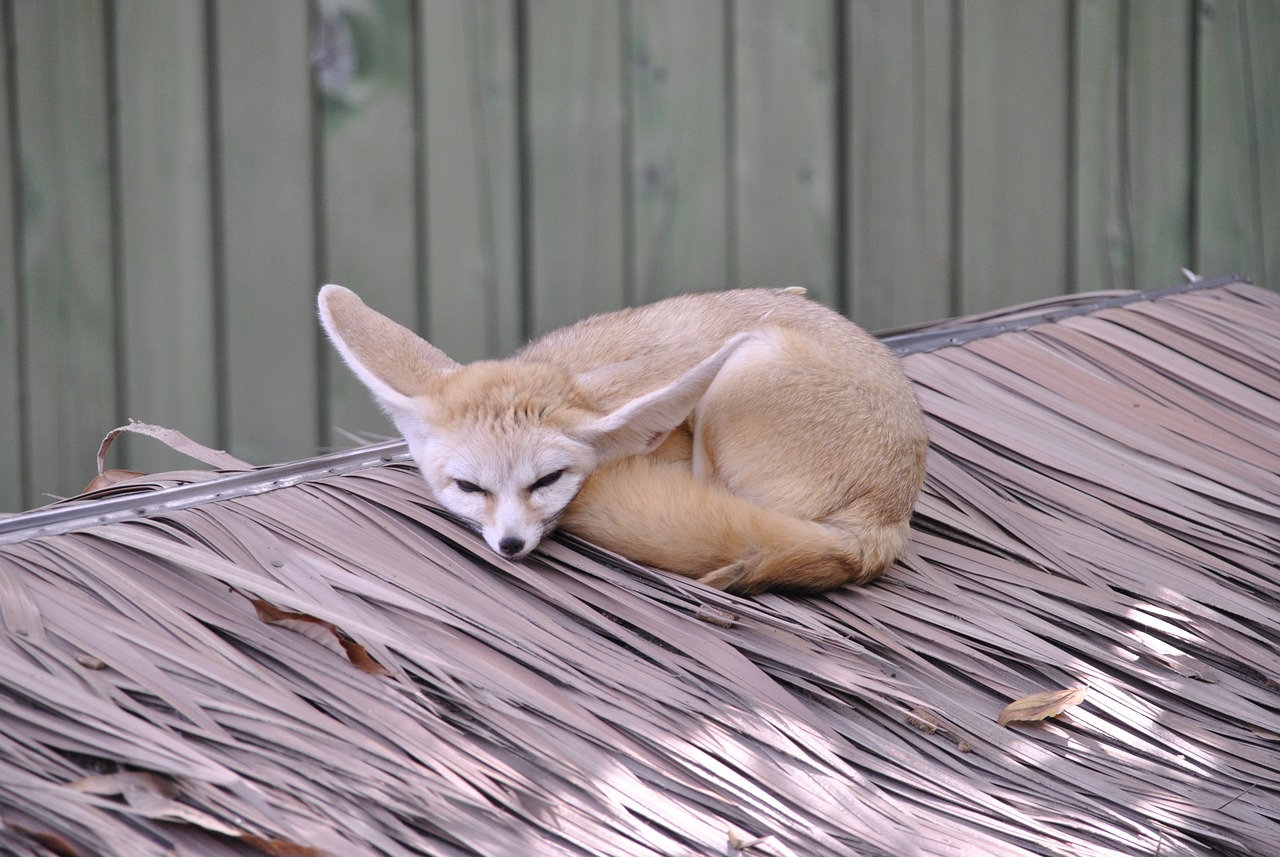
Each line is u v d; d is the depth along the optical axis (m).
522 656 4.81
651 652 5.02
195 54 9.82
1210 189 10.97
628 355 7.16
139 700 4.16
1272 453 7.29
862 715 4.97
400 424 6.49
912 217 10.72
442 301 10.40
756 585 5.71
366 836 3.79
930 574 6.18
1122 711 5.17
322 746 4.08
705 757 4.44
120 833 3.59
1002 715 5.04
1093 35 10.59
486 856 3.84
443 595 5.14
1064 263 10.95
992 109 10.62
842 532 5.93
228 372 10.23
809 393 6.46
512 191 10.35
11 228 9.98
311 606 4.60
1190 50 10.70
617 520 5.84
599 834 4.01
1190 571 6.18
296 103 9.95
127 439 10.27
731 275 10.72
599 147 10.40
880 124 10.57
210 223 10.03
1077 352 8.42
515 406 6.09
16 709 3.96
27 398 10.17
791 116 10.51
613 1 10.17
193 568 4.77
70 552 4.91
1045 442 7.30
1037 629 5.67
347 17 9.87
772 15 10.33
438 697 4.48
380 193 10.16
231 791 3.80
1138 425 7.56
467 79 10.12
